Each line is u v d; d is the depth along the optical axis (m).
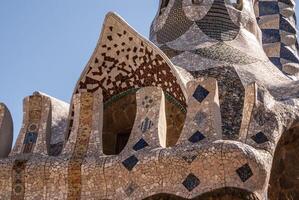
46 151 13.96
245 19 17.81
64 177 13.44
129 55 15.35
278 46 21.19
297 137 14.57
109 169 13.26
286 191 15.03
